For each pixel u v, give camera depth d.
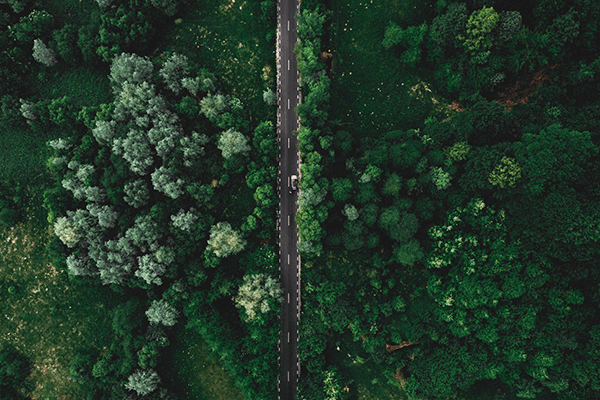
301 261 78.69
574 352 64.38
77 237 72.06
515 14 67.06
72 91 79.38
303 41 75.88
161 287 76.81
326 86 74.38
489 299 68.12
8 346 77.56
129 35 75.44
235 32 80.00
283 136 79.44
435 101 77.88
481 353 69.44
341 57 79.31
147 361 74.06
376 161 71.69
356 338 74.69
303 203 71.81
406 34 74.38
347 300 76.06
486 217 68.19
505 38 68.62
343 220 75.12
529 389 66.94
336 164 76.62
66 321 77.88
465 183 68.56
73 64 79.12
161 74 73.19
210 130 77.25
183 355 78.25
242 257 77.88
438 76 76.06
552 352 64.88
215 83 77.19
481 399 72.56
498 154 65.62
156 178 71.50
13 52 76.31
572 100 69.06
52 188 77.81
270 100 76.50
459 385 70.69
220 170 75.88
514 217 66.62
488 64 71.12
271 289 73.81
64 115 75.56
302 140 73.25
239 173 77.75
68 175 73.75
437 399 73.88
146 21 76.12
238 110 75.75
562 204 61.75
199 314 73.62
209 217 75.69
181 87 75.62
